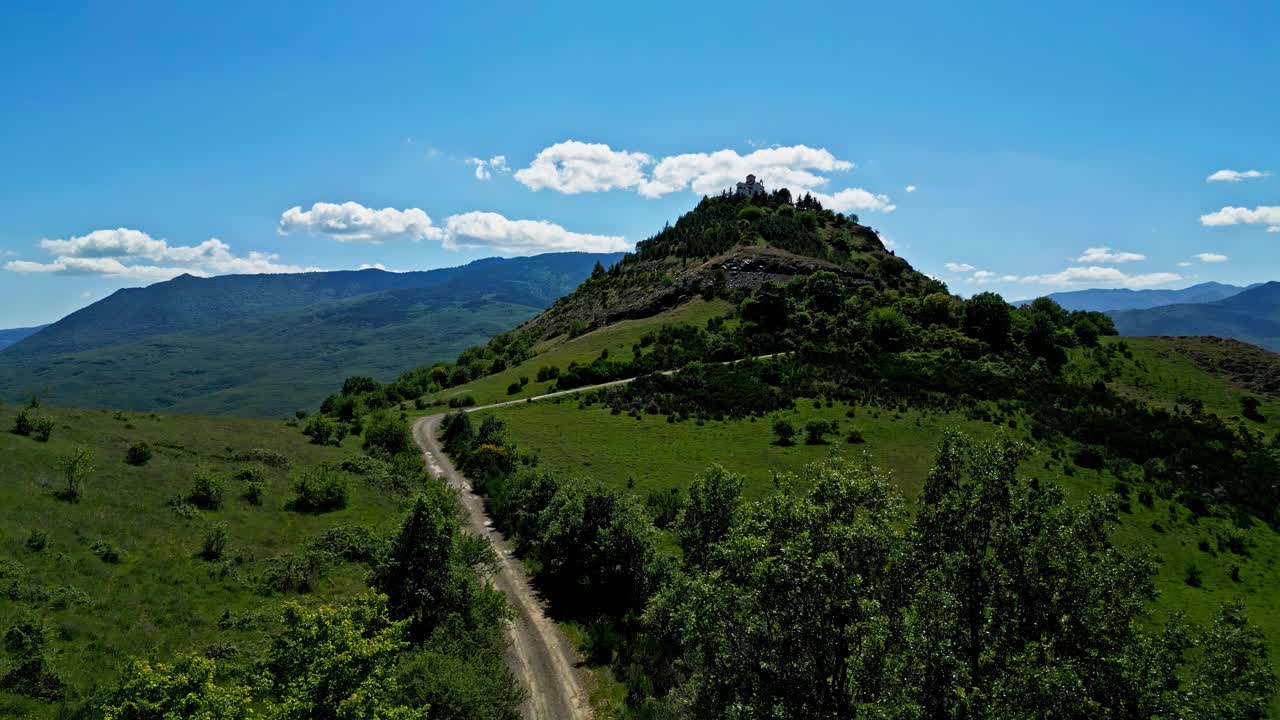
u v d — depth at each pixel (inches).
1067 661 664.4
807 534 704.4
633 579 1590.8
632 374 4247.0
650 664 1316.4
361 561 1561.3
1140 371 4018.2
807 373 3823.8
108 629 1055.6
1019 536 733.9
